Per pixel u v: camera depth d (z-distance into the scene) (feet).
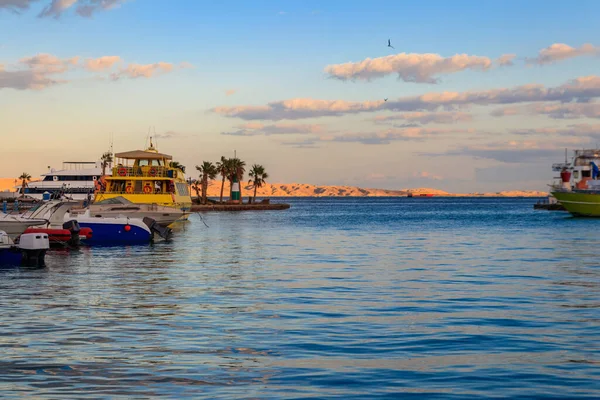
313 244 167.22
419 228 253.24
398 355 46.50
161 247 153.79
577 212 324.80
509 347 48.96
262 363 44.29
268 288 82.38
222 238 192.44
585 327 56.59
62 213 146.20
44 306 68.03
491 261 119.03
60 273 99.14
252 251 144.05
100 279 91.81
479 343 50.26
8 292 78.59
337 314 63.16
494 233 213.87
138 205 190.29
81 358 45.57
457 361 44.78
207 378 40.73
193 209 513.86
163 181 232.32
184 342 50.70
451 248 151.84
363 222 316.60
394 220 343.05
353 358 45.65
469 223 296.30
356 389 38.42
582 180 335.67
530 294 76.89
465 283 87.30
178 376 41.16
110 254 133.49
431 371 42.19
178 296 75.25
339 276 95.81
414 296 75.41
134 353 47.06
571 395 37.29
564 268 105.81
